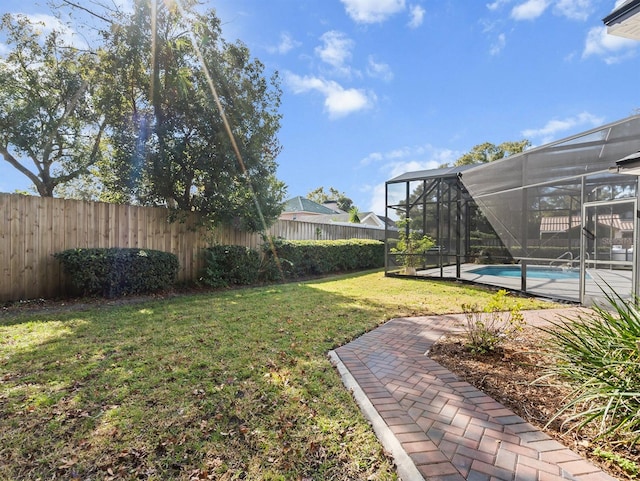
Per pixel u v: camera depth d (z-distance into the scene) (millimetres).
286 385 2990
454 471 1929
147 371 3236
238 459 2061
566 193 9812
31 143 7594
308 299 6938
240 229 9742
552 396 2803
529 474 1896
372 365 3496
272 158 9547
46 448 2135
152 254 7207
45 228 6465
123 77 7715
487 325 4363
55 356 3602
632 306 3117
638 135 5805
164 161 7805
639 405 2174
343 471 1967
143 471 1951
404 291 8117
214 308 5973
